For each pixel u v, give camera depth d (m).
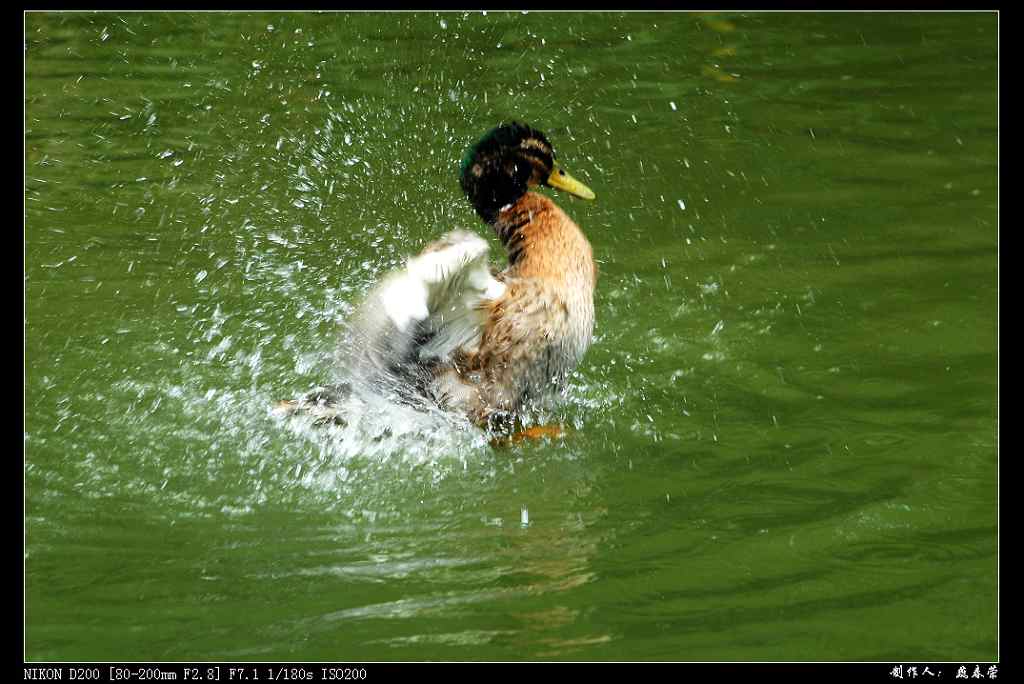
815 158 15.76
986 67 18.62
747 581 7.73
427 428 10.09
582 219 14.23
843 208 14.34
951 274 12.59
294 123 16.83
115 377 10.96
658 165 15.61
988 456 9.22
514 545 8.32
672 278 12.79
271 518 8.81
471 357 10.09
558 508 8.85
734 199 14.70
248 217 14.36
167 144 16.12
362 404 10.05
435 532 8.55
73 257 13.34
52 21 20.22
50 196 14.76
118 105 17.31
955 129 16.45
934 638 7.07
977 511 8.47
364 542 8.41
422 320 9.28
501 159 10.69
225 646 7.13
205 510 8.92
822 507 8.62
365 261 13.42
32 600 7.64
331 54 19.25
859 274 12.72
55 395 10.59
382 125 16.77
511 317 9.98
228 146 16.16
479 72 18.58
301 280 12.98
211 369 11.22
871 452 9.38
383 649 7.06
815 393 10.42
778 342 11.38
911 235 13.56
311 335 11.91
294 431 10.16
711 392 10.56
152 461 9.62
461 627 7.28
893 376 10.62
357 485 9.33
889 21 20.77
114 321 12.03
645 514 8.66
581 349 10.44
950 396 10.20
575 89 18.02
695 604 7.48
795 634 7.12
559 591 7.68
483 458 9.76
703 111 17.27
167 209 14.49
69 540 8.43
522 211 10.62
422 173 15.52
